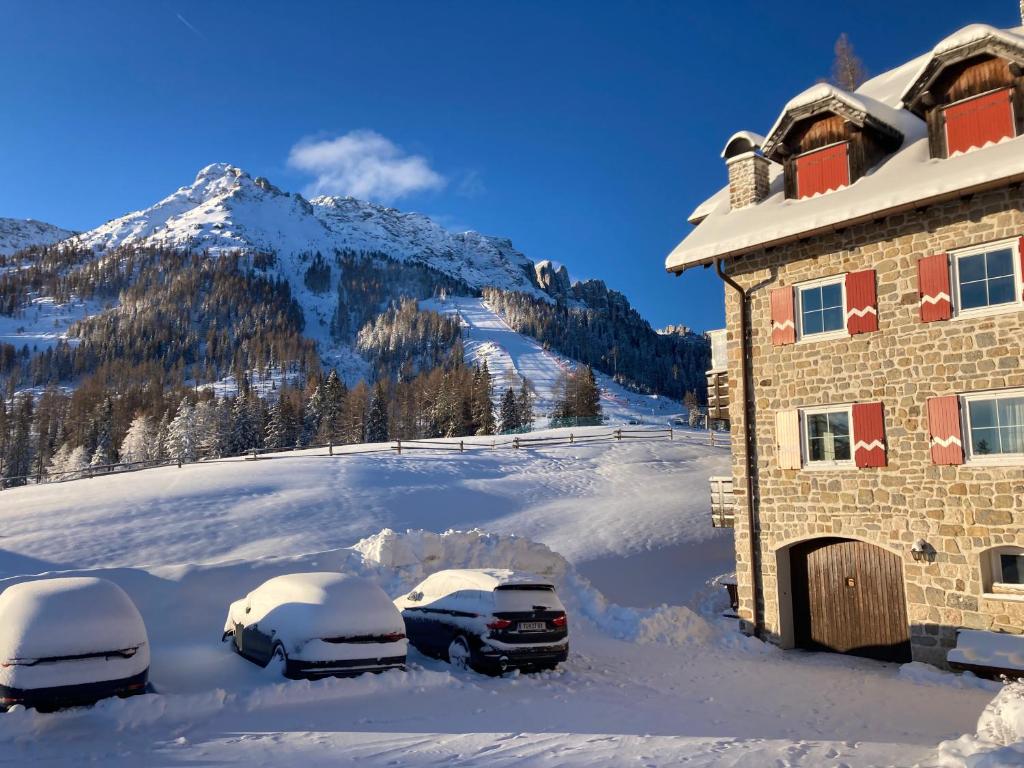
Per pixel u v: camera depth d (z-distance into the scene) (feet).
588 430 206.49
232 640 40.32
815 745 25.84
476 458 141.79
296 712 28.89
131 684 28.12
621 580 72.74
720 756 23.84
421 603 43.21
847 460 50.93
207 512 91.04
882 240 49.83
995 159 43.29
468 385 375.66
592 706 31.99
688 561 80.07
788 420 53.72
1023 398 43.27
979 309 45.32
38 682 26.08
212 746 24.13
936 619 45.39
